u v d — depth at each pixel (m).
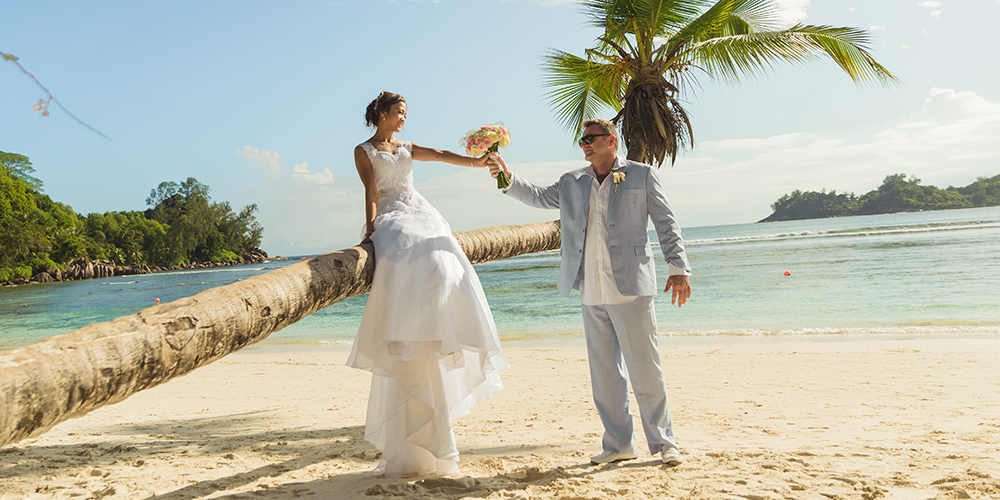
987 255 28.28
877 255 33.16
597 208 3.35
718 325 14.73
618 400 3.35
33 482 3.29
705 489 2.71
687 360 9.35
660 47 8.23
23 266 84.88
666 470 3.08
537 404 6.28
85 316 31.39
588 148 3.38
